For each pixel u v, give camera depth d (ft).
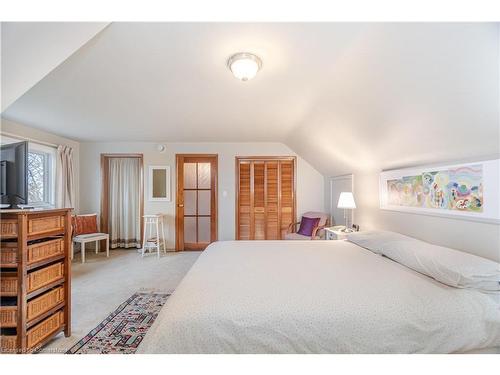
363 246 8.15
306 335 3.67
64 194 13.89
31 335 5.51
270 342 3.64
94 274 11.51
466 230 6.02
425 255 5.54
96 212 15.88
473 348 3.80
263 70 6.72
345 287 4.67
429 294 4.33
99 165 15.88
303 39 5.40
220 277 5.30
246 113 10.27
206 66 6.67
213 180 16.11
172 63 6.53
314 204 16.05
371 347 3.67
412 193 7.96
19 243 5.27
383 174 9.53
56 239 6.22
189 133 13.73
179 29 5.20
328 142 11.15
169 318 3.78
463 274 4.47
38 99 8.93
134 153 15.97
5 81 4.11
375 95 6.48
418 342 3.72
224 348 3.60
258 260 6.65
